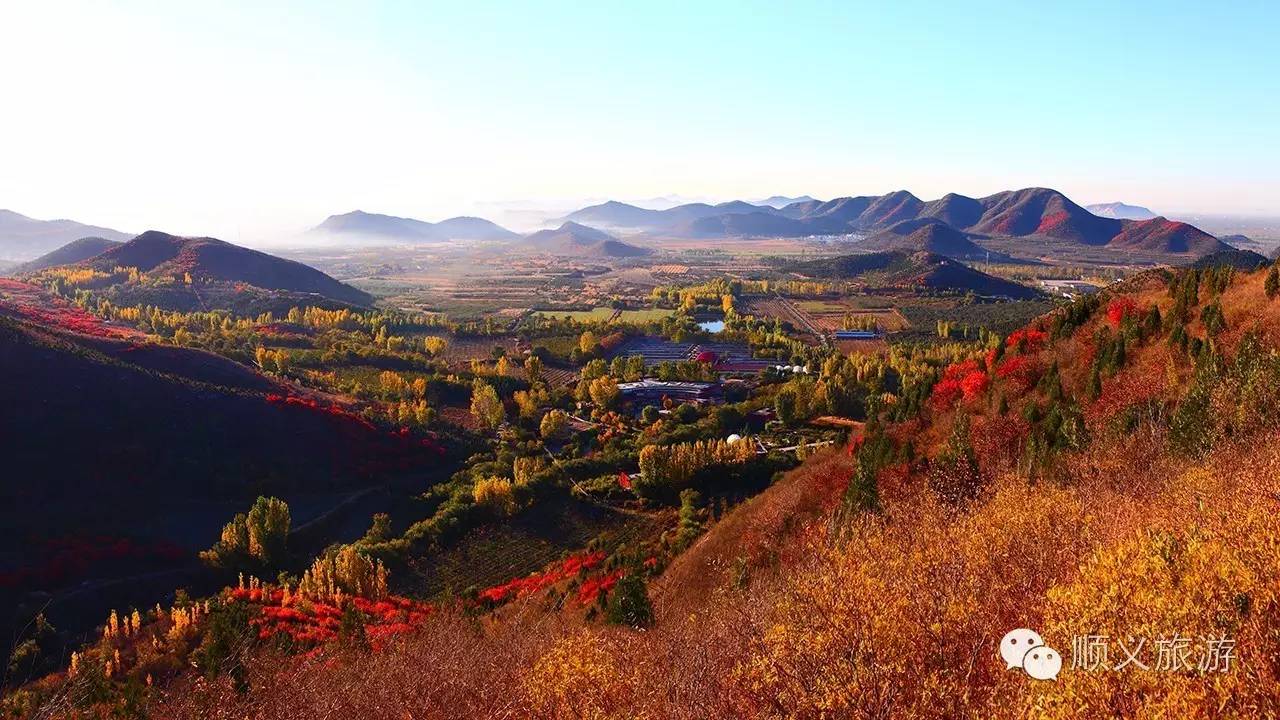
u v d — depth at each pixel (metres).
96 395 79.25
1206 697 10.66
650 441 96.56
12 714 31.83
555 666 19.12
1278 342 36.59
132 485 72.44
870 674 13.41
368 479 85.50
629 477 84.25
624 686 18.08
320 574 56.16
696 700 15.75
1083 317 55.53
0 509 63.94
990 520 21.62
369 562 58.00
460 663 25.00
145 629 47.97
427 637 32.62
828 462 53.56
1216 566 13.34
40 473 68.69
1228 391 29.91
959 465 32.09
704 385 123.19
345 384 115.12
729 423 103.25
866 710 12.87
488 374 124.69
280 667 28.56
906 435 49.91
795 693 14.11
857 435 57.81
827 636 15.20
